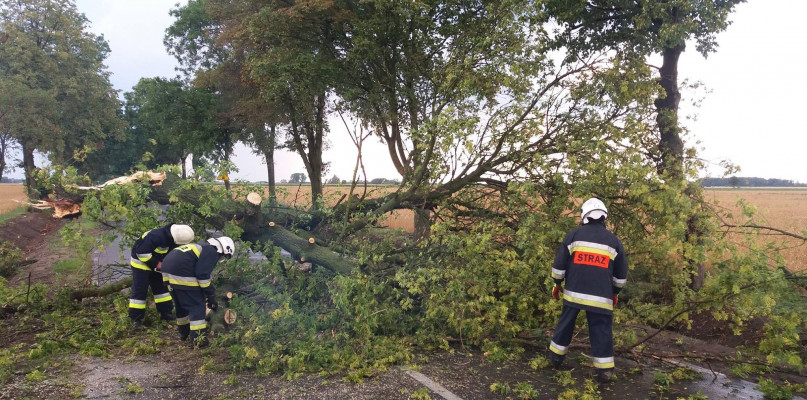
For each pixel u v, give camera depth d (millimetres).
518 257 6102
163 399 3867
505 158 7195
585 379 4484
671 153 7152
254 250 6996
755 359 5223
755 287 4727
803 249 9234
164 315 6246
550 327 5773
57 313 6625
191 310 5465
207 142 24719
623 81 6863
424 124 6781
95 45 39625
